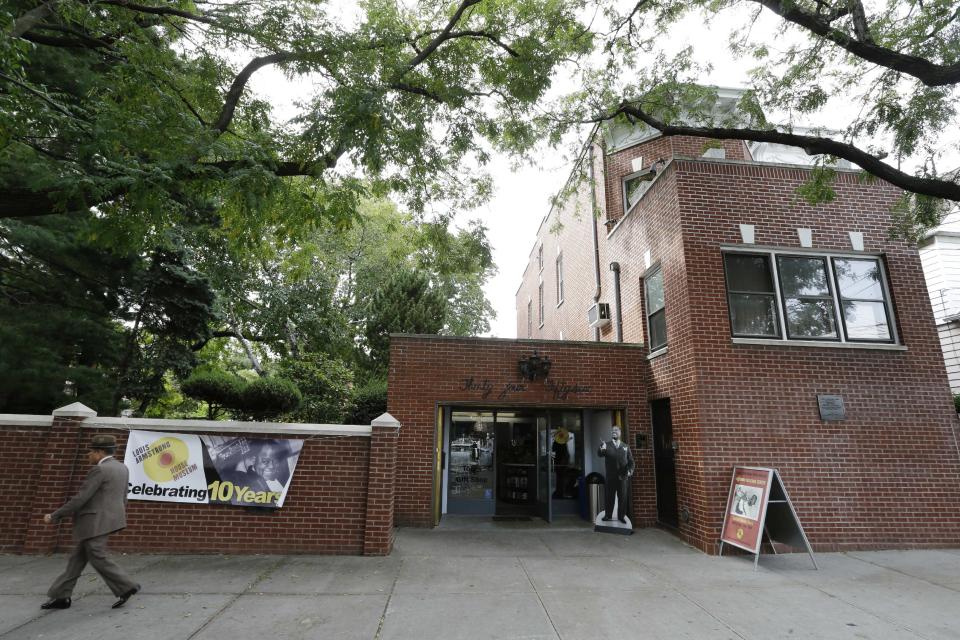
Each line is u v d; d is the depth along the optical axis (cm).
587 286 1525
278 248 832
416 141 845
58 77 803
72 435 726
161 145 642
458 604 542
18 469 722
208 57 770
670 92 924
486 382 1004
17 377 935
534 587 604
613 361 1039
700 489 810
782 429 836
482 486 1073
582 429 1107
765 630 482
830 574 670
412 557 730
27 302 1059
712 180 931
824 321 902
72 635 449
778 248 916
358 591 579
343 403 1341
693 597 573
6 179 770
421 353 1003
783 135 795
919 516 829
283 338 1748
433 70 951
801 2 787
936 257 1380
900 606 550
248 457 751
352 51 770
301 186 937
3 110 545
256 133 844
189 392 1161
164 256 1230
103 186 629
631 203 1225
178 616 496
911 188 722
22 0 654
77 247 1042
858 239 934
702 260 891
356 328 2039
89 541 509
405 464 956
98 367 1179
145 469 735
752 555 767
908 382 880
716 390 839
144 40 746
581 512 1061
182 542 725
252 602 538
